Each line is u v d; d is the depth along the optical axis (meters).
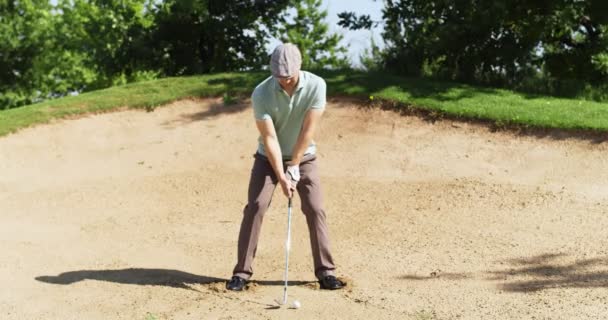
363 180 9.78
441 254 6.93
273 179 6.05
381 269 6.57
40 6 22.67
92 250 7.41
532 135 10.25
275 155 5.71
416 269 6.54
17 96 22.50
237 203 9.19
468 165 9.85
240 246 6.07
